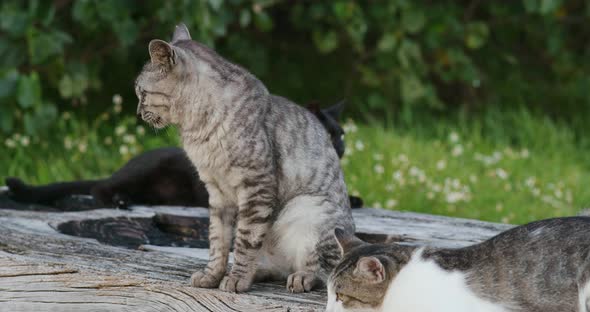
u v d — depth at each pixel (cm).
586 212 594
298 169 515
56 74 1034
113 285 491
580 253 402
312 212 518
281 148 509
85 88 1073
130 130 1082
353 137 1066
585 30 1372
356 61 1248
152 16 1027
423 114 1234
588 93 1257
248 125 491
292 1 1241
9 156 980
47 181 925
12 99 966
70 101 1134
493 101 1294
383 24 1133
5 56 974
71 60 1020
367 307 455
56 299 500
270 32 1294
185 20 977
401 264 454
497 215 918
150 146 1006
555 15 1241
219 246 508
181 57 492
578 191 1017
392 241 647
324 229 518
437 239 634
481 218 913
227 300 471
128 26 984
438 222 699
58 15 1065
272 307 461
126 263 530
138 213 696
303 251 519
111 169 970
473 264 435
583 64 1318
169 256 560
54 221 642
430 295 436
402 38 1125
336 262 518
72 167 962
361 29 1100
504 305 419
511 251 425
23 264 506
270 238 522
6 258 510
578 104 1333
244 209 497
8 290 507
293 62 1316
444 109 1276
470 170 1027
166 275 510
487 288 424
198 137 496
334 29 1210
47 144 998
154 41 486
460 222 701
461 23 1243
